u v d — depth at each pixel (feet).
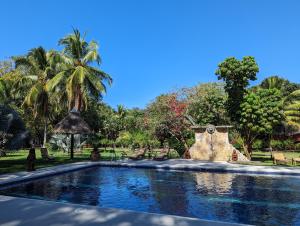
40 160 76.64
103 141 145.79
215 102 91.09
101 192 39.09
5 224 20.81
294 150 124.67
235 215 27.89
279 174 51.90
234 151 73.67
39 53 128.57
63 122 83.20
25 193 38.17
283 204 31.86
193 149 78.28
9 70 143.02
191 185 43.55
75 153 106.01
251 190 39.40
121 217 22.54
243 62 78.28
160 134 90.43
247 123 75.51
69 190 40.34
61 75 110.63
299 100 136.05
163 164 64.59
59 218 22.33
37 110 121.80
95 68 117.80
